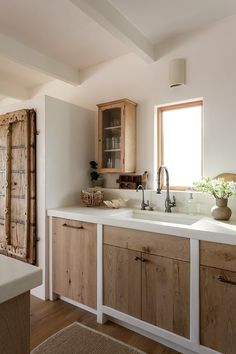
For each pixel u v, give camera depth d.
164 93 2.46
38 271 0.62
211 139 2.19
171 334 1.58
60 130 2.50
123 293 1.80
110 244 1.87
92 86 3.01
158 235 1.63
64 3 1.97
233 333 1.37
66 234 2.17
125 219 1.81
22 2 1.96
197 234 1.47
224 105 2.13
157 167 2.54
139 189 2.48
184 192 2.22
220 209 1.84
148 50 2.43
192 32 2.31
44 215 2.31
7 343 0.56
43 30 2.32
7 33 2.36
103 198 2.68
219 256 1.41
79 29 2.31
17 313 0.58
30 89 3.71
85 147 2.82
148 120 2.57
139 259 1.71
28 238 2.35
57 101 2.47
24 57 2.55
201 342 1.48
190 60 2.31
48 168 2.35
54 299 2.27
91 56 2.81
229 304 1.38
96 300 1.95
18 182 2.47
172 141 2.51
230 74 2.11
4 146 2.58
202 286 1.47
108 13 1.94
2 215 2.61
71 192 2.63
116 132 2.63
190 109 2.41
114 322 1.93
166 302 1.61
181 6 2.01
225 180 2.07
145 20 2.17
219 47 2.17
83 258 2.04
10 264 0.66
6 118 2.54
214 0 1.94
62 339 1.71
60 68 2.91
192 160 2.39
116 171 2.54
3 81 3.42
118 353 1.59
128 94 2.71
